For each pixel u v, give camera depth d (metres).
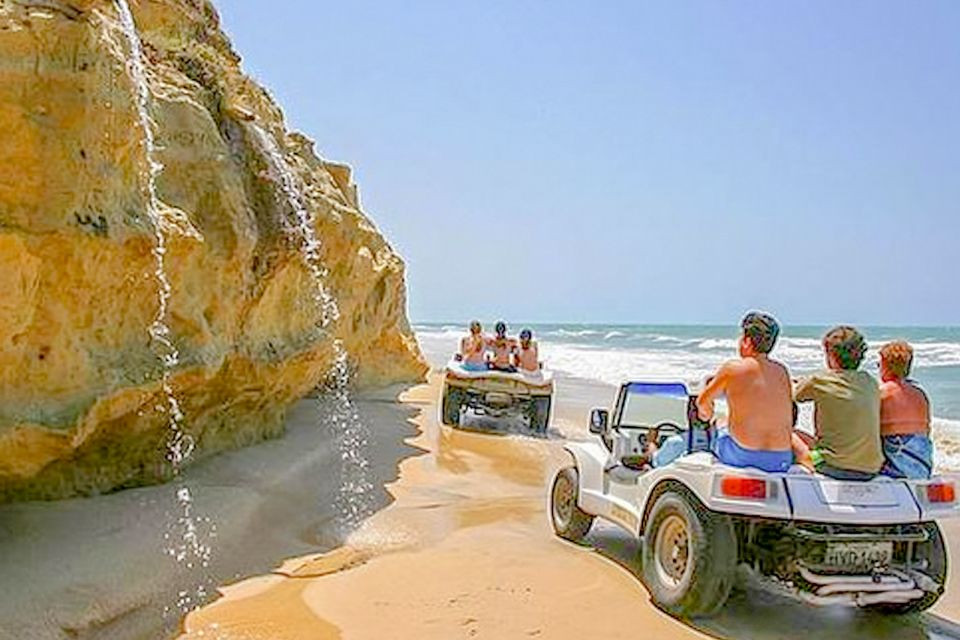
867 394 5.99
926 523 5.90
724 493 5.68
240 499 7.45
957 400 22.42
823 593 5.60
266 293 8.59
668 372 31.17
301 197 9.60
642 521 6.57
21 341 5.05
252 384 8.73
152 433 7.00
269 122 10.51
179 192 7.16
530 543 7.79
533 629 5.62
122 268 5.66
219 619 5.52
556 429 15.19
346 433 12.33
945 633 5.97
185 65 8.41
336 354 12.79
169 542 6.16
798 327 80.19
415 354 21.38
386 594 6.16
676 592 5.94
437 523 8.36
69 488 6.33
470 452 12.27
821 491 5.68
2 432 5.01
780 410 6.02
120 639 5.04
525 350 15.49
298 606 5.84
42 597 4.96
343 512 8.34
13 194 4.76
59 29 4.91
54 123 4.89
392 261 18.28
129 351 6.09
